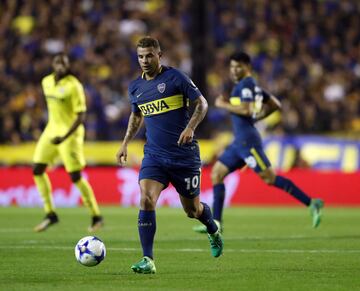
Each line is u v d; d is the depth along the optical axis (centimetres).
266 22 10950
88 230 4884
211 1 10981
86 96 8819
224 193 4606
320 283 2723
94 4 11050
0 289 2572
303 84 9762
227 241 4188
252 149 4562
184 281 2758
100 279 2805
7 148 8388
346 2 11300
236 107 4509
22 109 8944
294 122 8812
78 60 10019
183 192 3023
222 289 2589
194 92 2955
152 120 2995
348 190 7250
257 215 6172
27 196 7688
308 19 11012
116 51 10269
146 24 11019
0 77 9669
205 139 8169
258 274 2936
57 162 8144
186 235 4538
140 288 2600
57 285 2661
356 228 5034
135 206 7344
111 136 8675
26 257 3462
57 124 4797
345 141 7994
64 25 10769
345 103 9175
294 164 8025
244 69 4572
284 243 4078
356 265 3195
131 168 7750
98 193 7644
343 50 10669
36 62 9944
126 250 3741
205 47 7912
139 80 3044
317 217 4600
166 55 10400
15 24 10938
